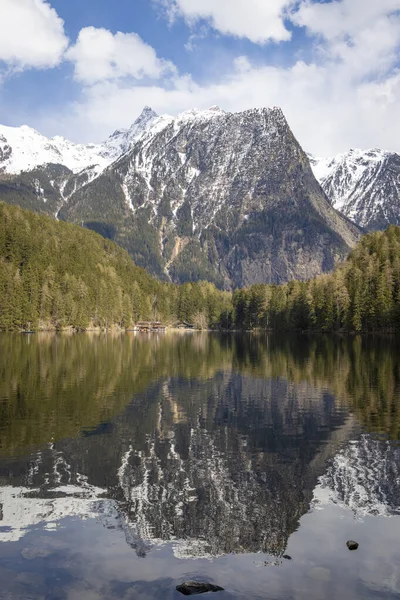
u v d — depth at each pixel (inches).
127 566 615.8
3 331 6658.5
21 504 803.4
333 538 700.7
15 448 1111.6
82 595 548.7
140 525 734.5
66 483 898.7
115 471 969.5
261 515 776.9
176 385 2105.1
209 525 737.6
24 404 1615.4
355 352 3882.9
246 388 2028.8
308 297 7170.3
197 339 6648.6
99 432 1267.2
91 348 4308.6
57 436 1219.9
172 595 552.4
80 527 723.4
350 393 1895.9
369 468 1003.3
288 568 617.0
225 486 900.0
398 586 578.2
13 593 550.9
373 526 740.7
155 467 999.6
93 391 1902.1
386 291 5762.8
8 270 6929.1
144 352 3976.4
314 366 2856.8
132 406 1611.7
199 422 1401.3
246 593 559.5
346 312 6215.6
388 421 1412.4
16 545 666.2
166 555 645.9
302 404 1679.4
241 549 667.4
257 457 1074.7
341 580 589.9
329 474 964.6
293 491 876.6
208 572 605.0
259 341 5964.6
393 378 2301.9
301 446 1160.8
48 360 3073.3
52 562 622.5
